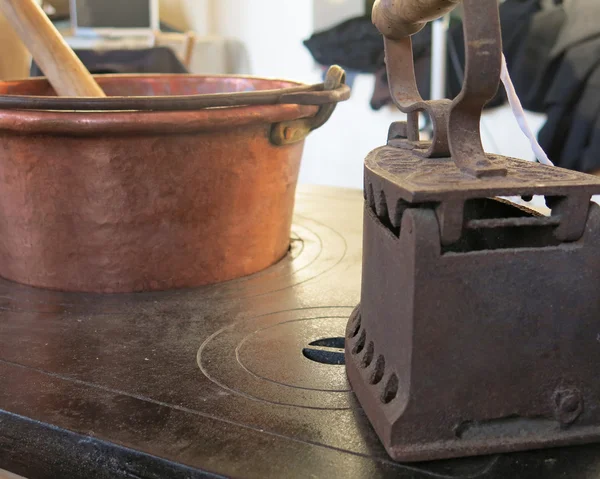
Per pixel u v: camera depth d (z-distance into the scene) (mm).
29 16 885
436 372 460
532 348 468
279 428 516
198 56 3041
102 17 2869
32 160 758
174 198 782
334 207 1191
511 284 455
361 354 558
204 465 469
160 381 597
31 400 564
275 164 852
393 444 467
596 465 465
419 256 440
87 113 711
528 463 467
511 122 2352
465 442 471
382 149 608
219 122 749
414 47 2316
